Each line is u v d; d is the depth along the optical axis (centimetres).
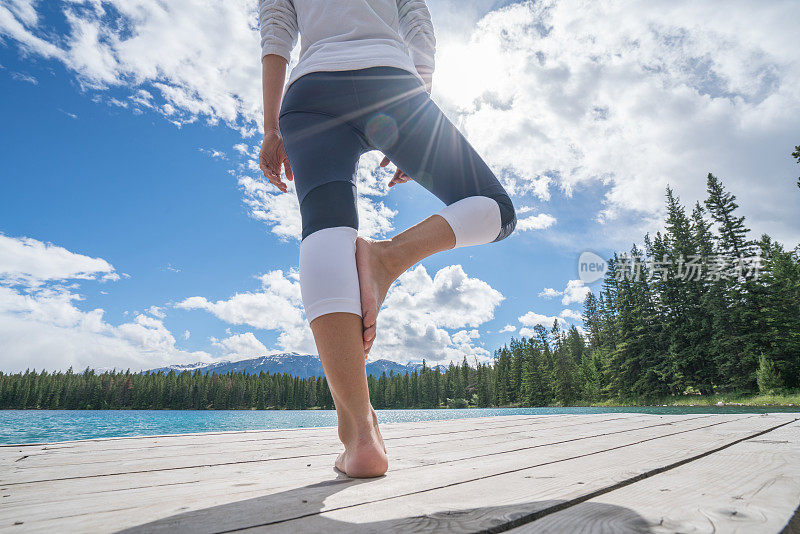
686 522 48
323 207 84
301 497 66
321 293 75
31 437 941
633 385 2898
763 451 117
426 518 51
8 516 56
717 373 2541
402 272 85
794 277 2352
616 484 71
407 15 116
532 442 152
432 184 98
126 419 1927
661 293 2898
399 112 90
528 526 48
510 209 98
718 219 2638
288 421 1641
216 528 49
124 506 63
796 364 2236
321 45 94
